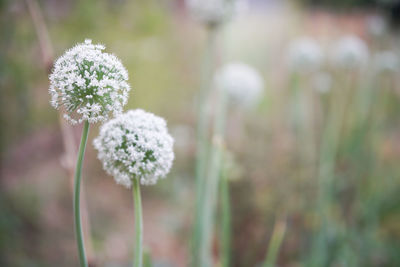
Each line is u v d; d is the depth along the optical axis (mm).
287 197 893
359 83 1323
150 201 1097
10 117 974
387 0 1716
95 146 400
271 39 2025
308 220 855
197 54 1668
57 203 965
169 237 961
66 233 900
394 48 1698
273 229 844
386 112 1427
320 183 844
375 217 816
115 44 1115
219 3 768
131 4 1224
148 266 476
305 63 1123
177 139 1208
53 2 1079
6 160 987
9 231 796
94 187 1082
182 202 1009
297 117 1111
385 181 1014
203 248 644
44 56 522
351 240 755
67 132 510
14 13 819
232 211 865
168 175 1109
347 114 1281
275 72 1688
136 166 383
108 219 988
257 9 2721
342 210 881
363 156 1023
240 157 979
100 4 1152
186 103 1456
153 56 1263
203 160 688
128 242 921
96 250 857
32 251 813
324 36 2105
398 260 776
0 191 883
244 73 1024
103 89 354
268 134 1202
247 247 829
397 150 1297
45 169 1023
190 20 1811
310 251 775
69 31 1059
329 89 1235
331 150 1004
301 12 2455
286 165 998
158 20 1321
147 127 396
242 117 1311
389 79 1410
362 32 2117
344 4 2529
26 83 942
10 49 877
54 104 360
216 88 979
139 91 1178
